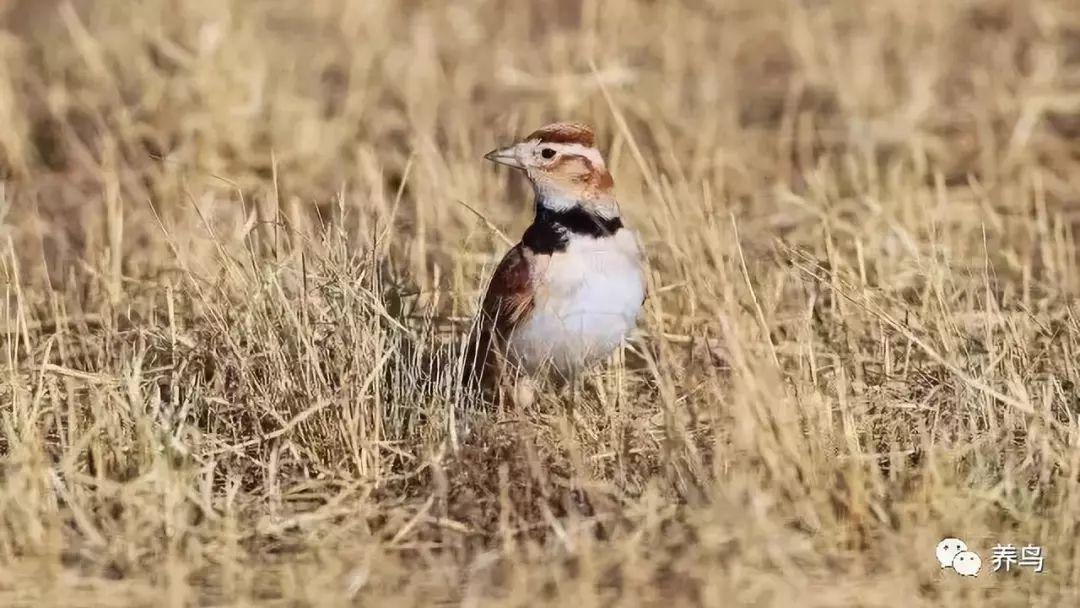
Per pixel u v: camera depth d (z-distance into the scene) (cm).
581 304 1953
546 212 1972
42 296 2247
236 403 1905
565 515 1727
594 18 3584
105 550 1642
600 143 3003
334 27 3638
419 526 1702
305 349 1917
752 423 1702
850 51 3441
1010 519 1680
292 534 1703
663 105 3139
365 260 2123
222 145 2886
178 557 1625
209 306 2014
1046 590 1562
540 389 1972
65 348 2053
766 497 1627
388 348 1973
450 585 1584
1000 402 1858
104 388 1894
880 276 2208
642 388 2050
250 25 3416
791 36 3503
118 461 1806
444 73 3400
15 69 3334
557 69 3359
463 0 3825
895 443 1814
